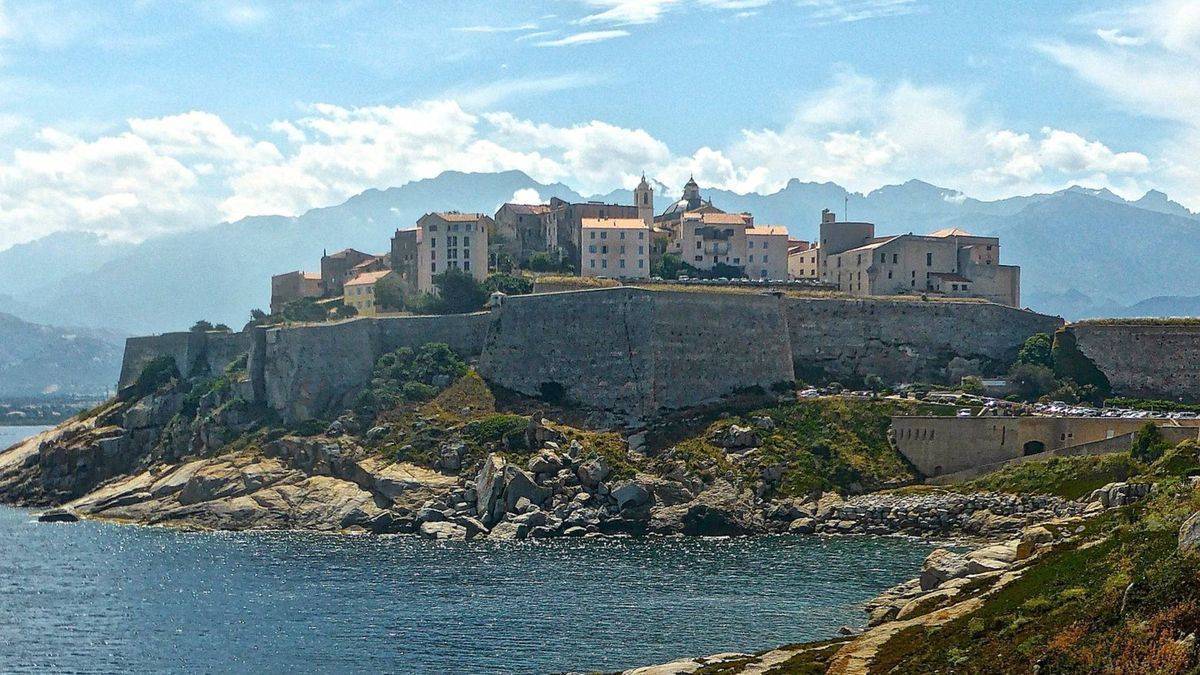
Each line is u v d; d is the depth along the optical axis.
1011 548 173.12
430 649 157.38
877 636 138.12
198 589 194.38
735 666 133.50
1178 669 101.38
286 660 155.12
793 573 196.75
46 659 158.00
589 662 149.50
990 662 117.62
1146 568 120.81
